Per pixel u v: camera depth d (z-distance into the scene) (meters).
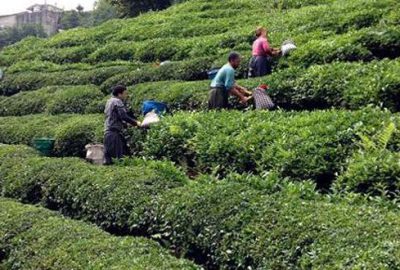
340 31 19.06
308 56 16.97
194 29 26.91
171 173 12.54
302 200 9.52
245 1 30.72
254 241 8.71
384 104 13.04
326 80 14.60
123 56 26.66
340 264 7.07
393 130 10.75
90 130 16.73
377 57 16.27
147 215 10.99
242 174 11.70
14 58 31.42
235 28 25.17
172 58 23.95
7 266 10.81
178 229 10.20
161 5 44.62
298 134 11.91
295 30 20.36
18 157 16.33
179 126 14.28
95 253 9.53
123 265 8.75
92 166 14.03
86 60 28.28
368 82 13.62
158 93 17.95
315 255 7.61
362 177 9.93
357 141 11.02
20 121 20.16
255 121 13.42
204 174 12.62
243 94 15.30
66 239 10.43
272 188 10.67
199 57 21.27
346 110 13.03
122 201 11.65
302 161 11.18
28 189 14.34
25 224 11.62
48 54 30.27
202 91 16.89
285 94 15.30
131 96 18.62
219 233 9.37
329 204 9.05
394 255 6.75
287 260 8.05
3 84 26.44
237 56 15.27
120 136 14.65
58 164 14.63
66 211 13.25
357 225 7.82
